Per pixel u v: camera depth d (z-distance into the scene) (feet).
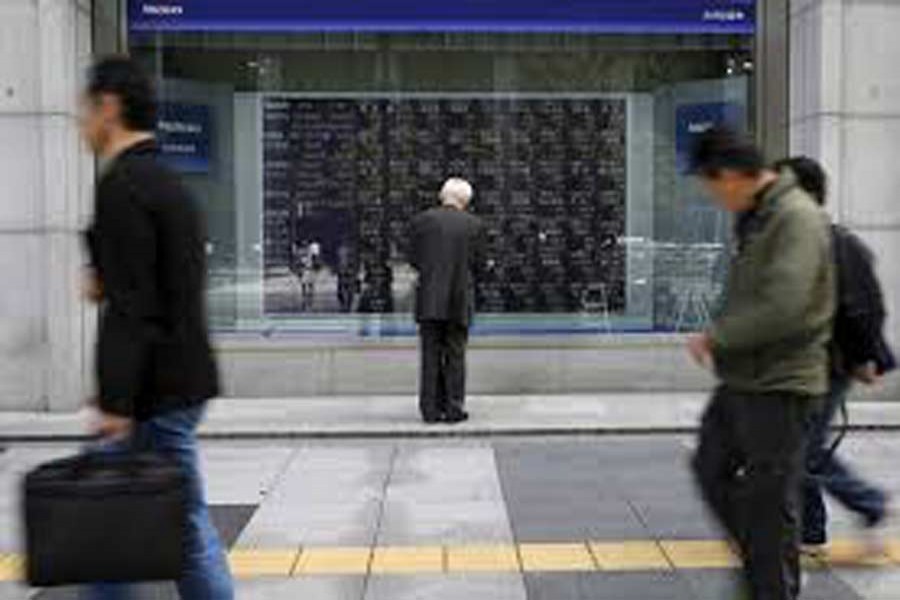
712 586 20.74
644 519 25.35
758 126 41.88
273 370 41.52
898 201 39.55
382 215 42.34
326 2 41.39
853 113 39.32
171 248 15.03
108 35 40.86
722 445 17.24
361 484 28.86
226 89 41.96
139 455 15.14
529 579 21.26
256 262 42.29
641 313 42.75
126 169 15.02
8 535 24.45
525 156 42.47
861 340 20.01
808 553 22.12
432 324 36.14
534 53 42.32
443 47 42.16
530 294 42.55
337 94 42.16
